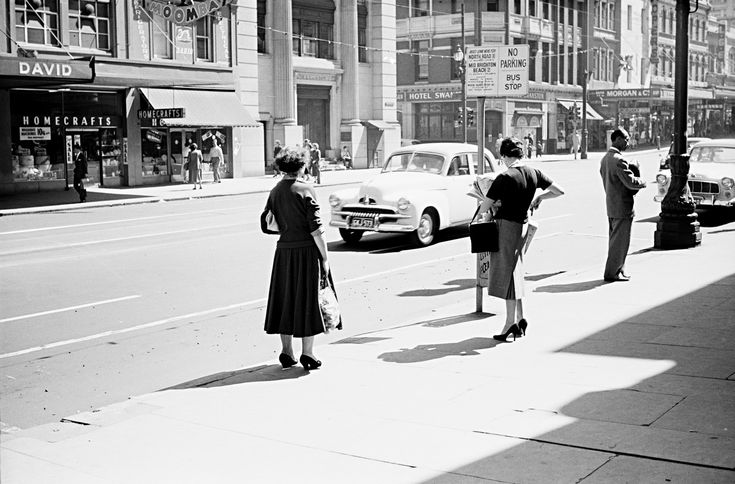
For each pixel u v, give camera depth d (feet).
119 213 83.41
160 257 52.31
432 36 211.41
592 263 48.73
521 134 212.23
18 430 21.91
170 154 124.06
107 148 116.26
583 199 90.17
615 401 21.83
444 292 41.01
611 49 253.65
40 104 107.45
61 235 64.34
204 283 43.45
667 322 30.86
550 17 222.48
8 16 102.06
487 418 20.88
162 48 121.08
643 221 69.82
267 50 146.92
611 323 31.07
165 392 24.43
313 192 25.96
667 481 16.51
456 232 65.00
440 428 20.29
